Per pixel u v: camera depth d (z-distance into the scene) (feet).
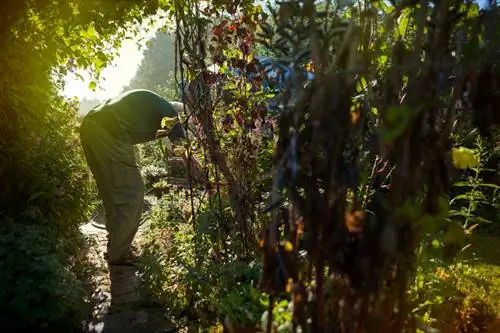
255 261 10.30
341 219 4.32
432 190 4.10
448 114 4.21
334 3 4.80
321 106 4.11
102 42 15.12
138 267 15.37
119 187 15.84
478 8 4.22
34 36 13.98
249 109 11.72
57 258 12.12
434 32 4.31
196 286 10.84
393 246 4.11
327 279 5.35
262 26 6.14
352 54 4.22
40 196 14.52
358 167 4.62
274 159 4.65
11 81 13.60
